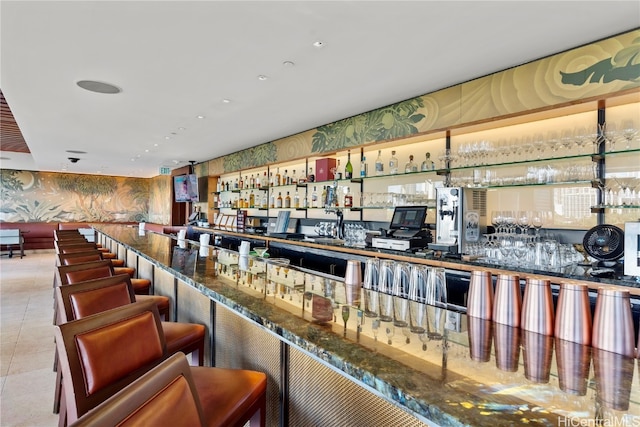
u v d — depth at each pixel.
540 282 1.15
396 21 2.49
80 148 7.48
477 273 1.32
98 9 2.39
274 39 2.77
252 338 1.73
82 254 3.09
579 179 3.15
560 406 0.69
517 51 2.93
